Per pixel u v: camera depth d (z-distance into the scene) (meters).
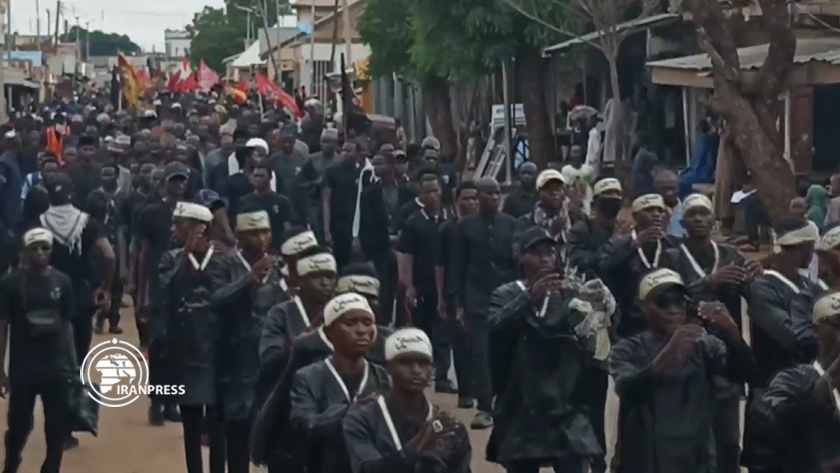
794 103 27.09
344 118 27.95
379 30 48.00
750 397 10.11
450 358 16.66
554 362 10.22
